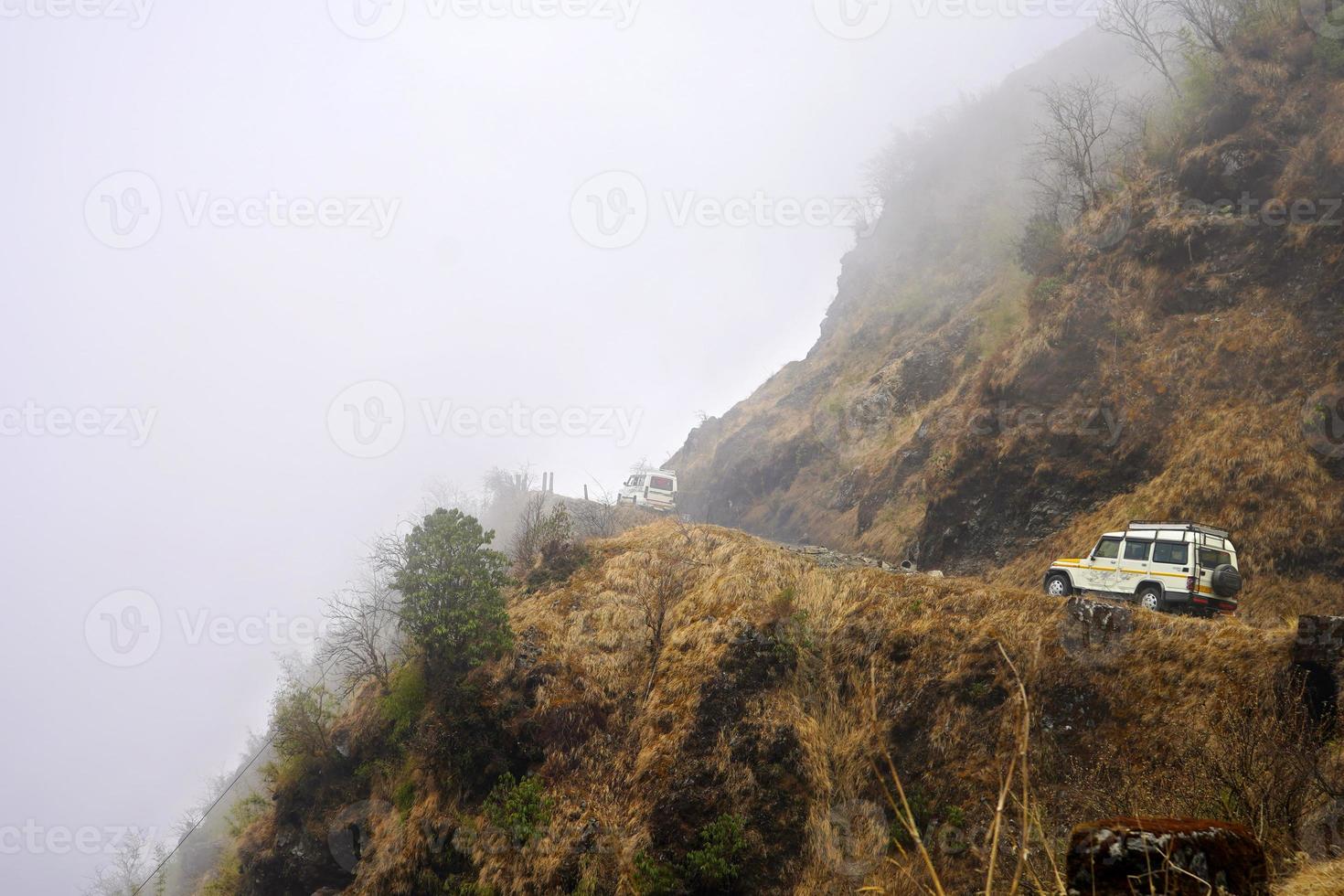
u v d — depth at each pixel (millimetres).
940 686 16219
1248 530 18719
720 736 17109
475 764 18797
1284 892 7129
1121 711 14086
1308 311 20781
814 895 14984
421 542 21375
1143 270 24484
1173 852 3334
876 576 19016
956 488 26000
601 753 18172
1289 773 9195
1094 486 22812
